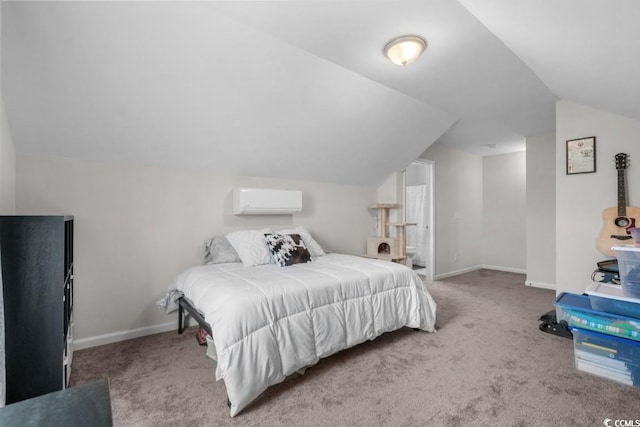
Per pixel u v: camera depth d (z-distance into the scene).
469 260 5.60
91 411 0.61
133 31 1.76
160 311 2.70
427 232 4.95
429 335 2.57
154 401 1.66
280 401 1.66
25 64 1.73
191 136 2.56
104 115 2.15
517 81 2.61
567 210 3.01
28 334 1.46
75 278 2.34
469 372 1.95
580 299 2.03
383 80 2.59
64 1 1.54
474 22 1.80
